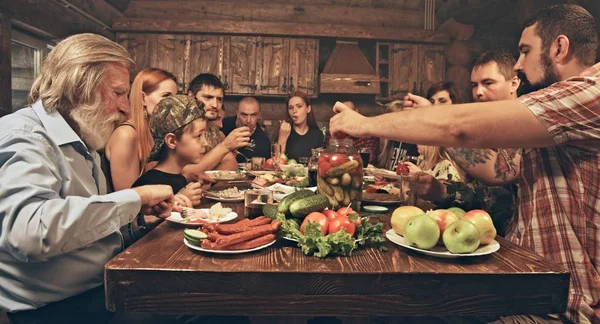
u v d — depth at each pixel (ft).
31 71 14.17
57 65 4.11
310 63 19.66
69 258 3.98
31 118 4.03
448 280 3.18
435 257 3.57
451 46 19.83
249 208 4.60
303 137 15.21
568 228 4.18
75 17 15.94
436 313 3.21
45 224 3.36
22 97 13.70
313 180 6.44
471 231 3.40
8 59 11.88
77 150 4.21
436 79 19.97
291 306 3.17
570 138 3.75
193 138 6.43
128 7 20.62
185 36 19.34
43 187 3.56
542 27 4.45
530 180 4.54
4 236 3.42
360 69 19.85
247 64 19.54
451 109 3.90
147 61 19.24
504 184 5.93
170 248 3.71
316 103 20.90
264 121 20.51
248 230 3.77
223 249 3.52
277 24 19.38
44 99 4.13
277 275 3.14
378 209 5.28
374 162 13.47
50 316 4.01
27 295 3.89
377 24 21.47
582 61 4.34
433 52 19.95
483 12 17.49
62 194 3.99
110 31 19.24
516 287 3.21
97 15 17.79
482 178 5.91
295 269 3.18
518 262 3.46
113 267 3.15
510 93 7.22
